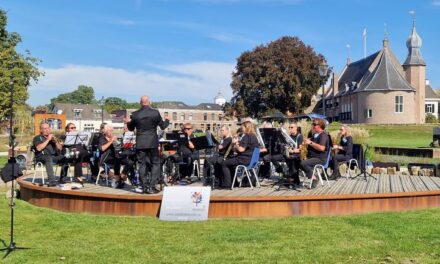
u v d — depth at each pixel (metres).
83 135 10.91
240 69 58.09
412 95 62.12
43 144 10.22
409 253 6.28
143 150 9.23
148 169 9.61
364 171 11.75
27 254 6.39
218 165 10.24
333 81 77.19
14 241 7.09
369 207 9.16
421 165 15.20
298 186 10.36
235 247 6.63
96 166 11.60
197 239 7.11
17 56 27.66
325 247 6.58
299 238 7.10
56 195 9.76
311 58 55.53
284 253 6.32
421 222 8.12
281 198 8.70
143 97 9.25
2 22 34.47
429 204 9.71
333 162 11.66
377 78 62.91
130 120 9.25
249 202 8.69
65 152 10.74
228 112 59.72
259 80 56.31
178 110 91.62
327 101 79.88
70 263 6.01
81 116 96.50
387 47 67.69
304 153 9.96
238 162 9.90
